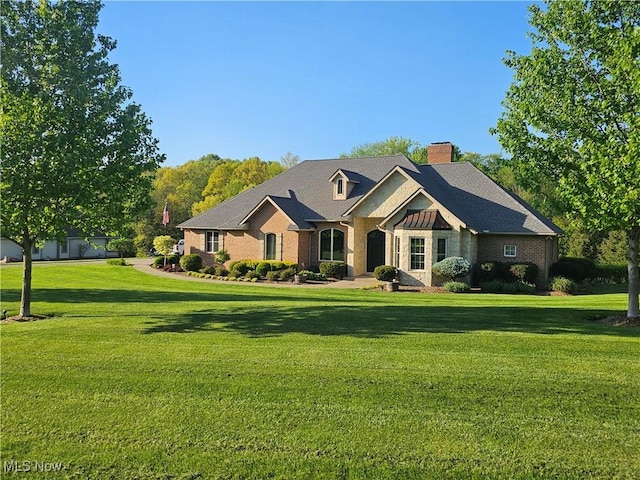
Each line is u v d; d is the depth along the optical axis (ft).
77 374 28.60
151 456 19.67
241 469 18.76
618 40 36.09
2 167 39.37
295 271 98.63
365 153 231.71
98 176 41.86
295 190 115.75
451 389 25.93
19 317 47.21
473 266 90.38
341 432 21.35
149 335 38.11
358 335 37.58
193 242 117.50
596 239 134.92
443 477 18.24
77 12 45.06
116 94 45.47
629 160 32.81
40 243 49.21
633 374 28.19
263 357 31.53
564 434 21.16
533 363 30.17
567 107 40.55
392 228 94.73
